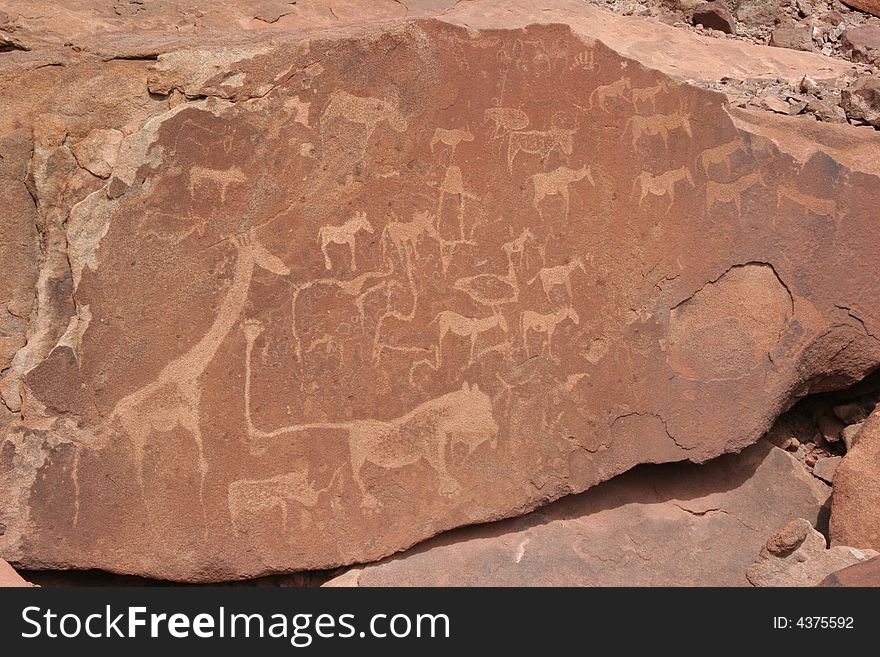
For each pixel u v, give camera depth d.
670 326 3.30
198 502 2.92
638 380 3.25
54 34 3.89
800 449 3.72
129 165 2.85
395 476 3.08
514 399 3.17
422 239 3.07
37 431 2.81
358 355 3.04
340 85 2.98
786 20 5.43
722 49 4.94
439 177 3.08
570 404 3.21
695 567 3.22
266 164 2.94
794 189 3.38
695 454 3.30
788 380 3.38
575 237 3.20
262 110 2.93
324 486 3.02
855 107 4.22
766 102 4.25
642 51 4.78
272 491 2.98
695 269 3.30
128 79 2.92
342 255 3.01
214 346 2.92
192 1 4.38
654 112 3.26
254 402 2.95
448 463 3.12
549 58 3.15
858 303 3.45
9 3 3.99
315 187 2.98
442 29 3.05
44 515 2.81
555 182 3.18
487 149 3.12
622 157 3.23
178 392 2.90
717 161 3.32
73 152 2.89
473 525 3.20
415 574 3.09
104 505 2.85
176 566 2.91
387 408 3.07
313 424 3.01
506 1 5.10
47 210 2.88
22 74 2.89
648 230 3.26
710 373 3.31
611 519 3.30
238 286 2.93
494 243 3.14
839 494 3.19
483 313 3.14
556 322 3.19
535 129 3.15
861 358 3.50
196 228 2.89
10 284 2.91
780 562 3.08
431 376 3.10
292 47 2.94
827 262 3.41
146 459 2.88
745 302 3.36
